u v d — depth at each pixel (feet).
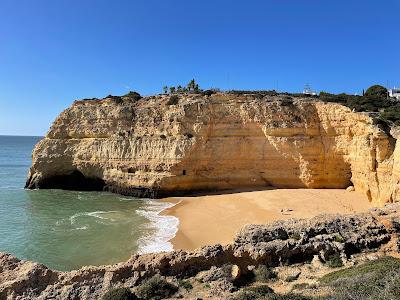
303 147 163.53
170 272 57.31
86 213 132.26
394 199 116.67
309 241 64.69
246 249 61.57
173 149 167.73
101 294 52.54
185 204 146.72
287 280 56.54
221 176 168.66
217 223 113.39
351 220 71.92
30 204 149.18
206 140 171.12
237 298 48.42
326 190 154.92
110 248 92.17
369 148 134.82
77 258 85.76
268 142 168.45
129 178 171.12
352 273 51.80
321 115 166.30
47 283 54.08
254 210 127.34
